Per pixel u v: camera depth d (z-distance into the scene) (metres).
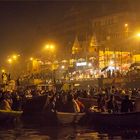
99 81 59.91
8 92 41.97
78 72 70.69
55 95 37.78
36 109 37.12
